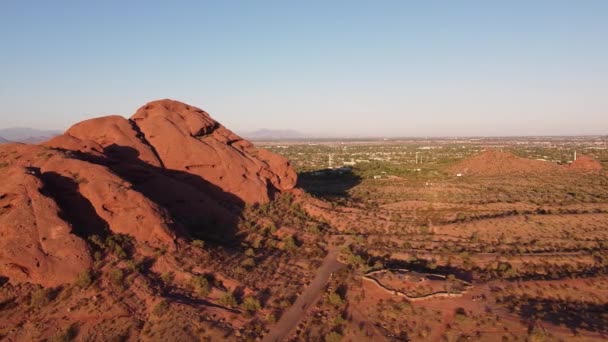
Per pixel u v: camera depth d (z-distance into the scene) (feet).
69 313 116.37
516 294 138.51
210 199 200.03
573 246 184.75
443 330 119.75
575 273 155.12
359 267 162.91
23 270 122.01
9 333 111.45
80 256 127.65
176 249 145.89
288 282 148.77
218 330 116.78
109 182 148.66
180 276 136.05
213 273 141.38
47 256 123.95
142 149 199.62
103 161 173.68
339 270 159.63
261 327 121.60
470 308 127.85
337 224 216.95
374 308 133.08
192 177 208.33
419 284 141.38
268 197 224.53
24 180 135.03
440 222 222.89
